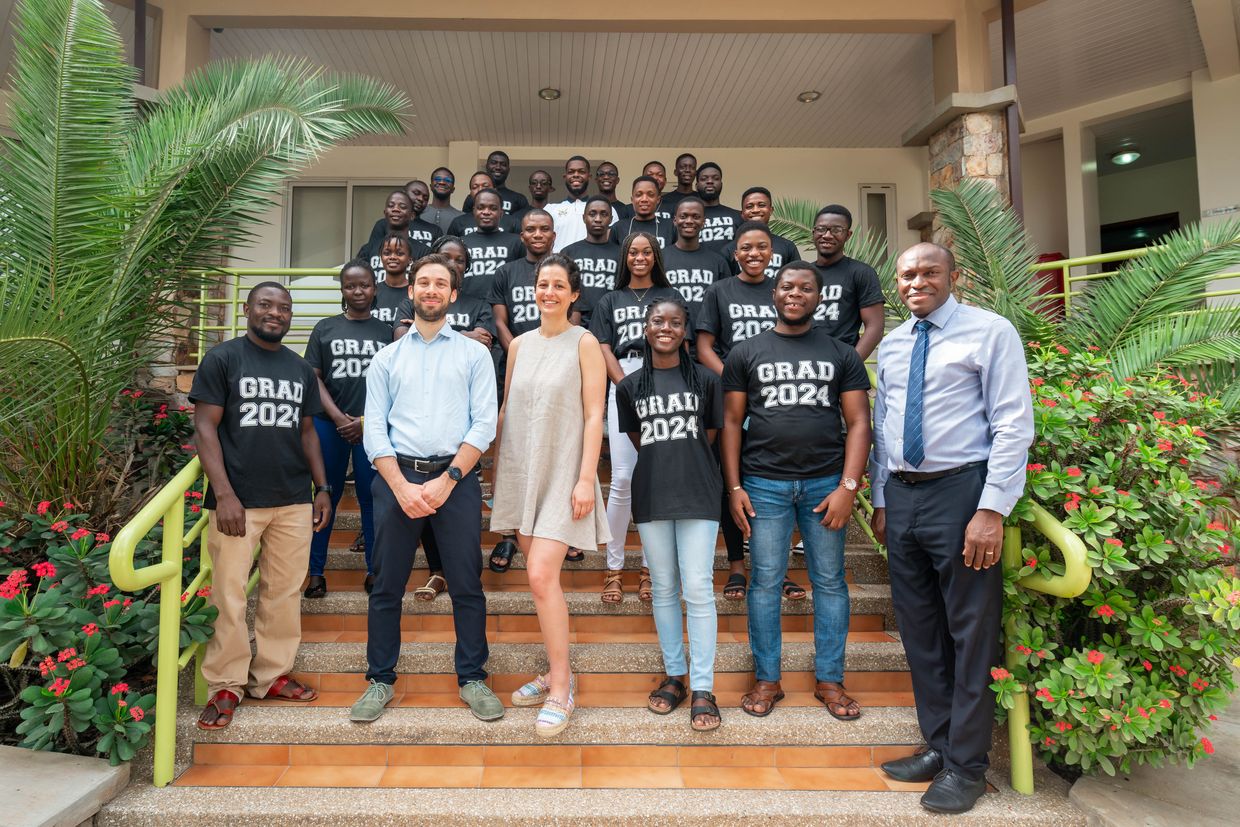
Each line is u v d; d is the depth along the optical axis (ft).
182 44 19.02
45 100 9.60
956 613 8.11
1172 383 10.71
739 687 10.03
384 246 13.94
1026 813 7.88
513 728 8.79
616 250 14.29
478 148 28.32
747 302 11.37
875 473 9.40
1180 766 8.98
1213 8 20.62
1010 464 7.72
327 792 8.13
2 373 8.93
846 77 23.56
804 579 12.45
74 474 10.25
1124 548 8.00
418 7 19.34
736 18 19.56
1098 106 26.50
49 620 8.34
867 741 8.89
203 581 9.60
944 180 21.08
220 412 9.09
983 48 20.01
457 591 9.20
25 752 8.50
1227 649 8.02
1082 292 14.46
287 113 10.52
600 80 23.70
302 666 9.97
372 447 8.98
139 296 10.88
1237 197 23.22
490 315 13.00
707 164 16.44
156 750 8.25
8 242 9.77
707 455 9.06
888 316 16.01
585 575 12.39
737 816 7.76
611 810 7.79
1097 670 7.92
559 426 8.90
